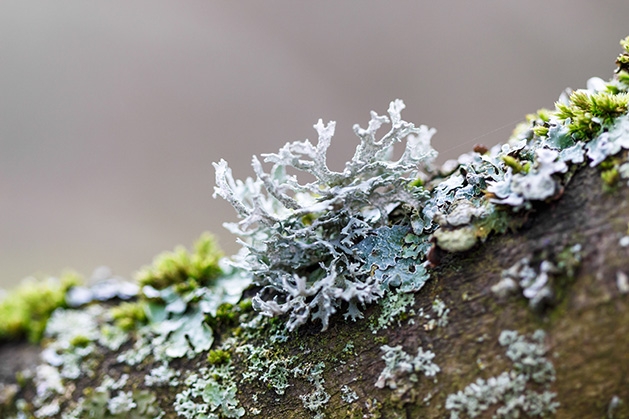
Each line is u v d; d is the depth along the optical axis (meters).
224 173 0.30
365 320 0.30
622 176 0.28
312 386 0.30
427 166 0.32
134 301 0.34
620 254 0.28
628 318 0.28
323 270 0.31
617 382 0.28
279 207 0.32
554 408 0.28
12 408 0.33
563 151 0.29
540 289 0.28
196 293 0.33
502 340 0.28
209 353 0.32
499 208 0.29
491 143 0.54
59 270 0.65
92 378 0.33
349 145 0.62
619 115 0.29
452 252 0.29
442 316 0.29
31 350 0.34
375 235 0.31
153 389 0.32
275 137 0.65
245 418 0.31
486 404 0.28
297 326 0.30
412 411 0.29
